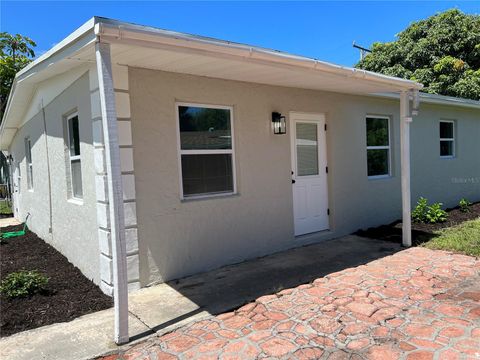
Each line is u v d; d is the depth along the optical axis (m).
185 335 3.37
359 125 7.54
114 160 3.28
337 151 7.13
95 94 4.33
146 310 3.95
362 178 7.61
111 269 4.34
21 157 9.93
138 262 4.61
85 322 3.72
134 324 3.63
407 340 3.09
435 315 3.53
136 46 3.29
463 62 15.45
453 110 10.15
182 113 5.12
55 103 6.01
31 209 9.00
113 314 3.91
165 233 4.86
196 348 3.12
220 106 5.47
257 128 5.87
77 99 4.99
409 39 17.36
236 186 5.71
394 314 3.58
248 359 2.90
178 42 3.42
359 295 4.07
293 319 3.57
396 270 4.89
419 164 9.11
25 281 4.46
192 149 5.22
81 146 4.96
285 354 2.95
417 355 2.85
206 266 5.28
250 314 3.74
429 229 7.28
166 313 3.86
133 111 4.56
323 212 7.06
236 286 4.60
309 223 6.83
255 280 4.79
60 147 5.99
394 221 8.27
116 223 3.29
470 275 4.61
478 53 15.70
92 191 4.73
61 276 5.23
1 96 15.17
